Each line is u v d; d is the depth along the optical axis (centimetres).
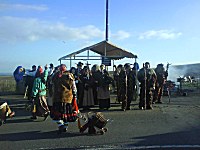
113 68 1903
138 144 852
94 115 992
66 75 1011
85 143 872
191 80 2903
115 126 1101
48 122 1208
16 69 2053
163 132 998
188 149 798
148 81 1516
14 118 1303
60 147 835
